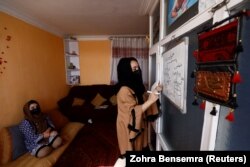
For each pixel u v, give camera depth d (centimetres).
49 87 351
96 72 469
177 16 115
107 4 220
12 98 241
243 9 49
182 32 97
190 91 90
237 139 52
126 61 150
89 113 380
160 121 169
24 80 267
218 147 61
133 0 207
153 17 226
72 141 285
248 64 47
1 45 220
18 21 254
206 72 65
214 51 59
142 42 443
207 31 65
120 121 148
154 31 217
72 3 218
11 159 209
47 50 344
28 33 279
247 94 48
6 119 229
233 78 48
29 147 227
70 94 430
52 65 365
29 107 233
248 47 47
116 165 153
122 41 445
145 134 169
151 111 163
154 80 210
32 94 290
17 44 251
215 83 58
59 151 245
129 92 143
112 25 337
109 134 318
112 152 254
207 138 65
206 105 66
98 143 282
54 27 353
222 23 55
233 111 50
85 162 228
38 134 232
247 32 47
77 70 461
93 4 220
